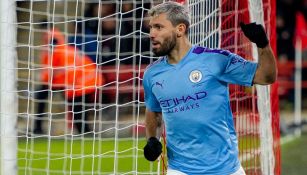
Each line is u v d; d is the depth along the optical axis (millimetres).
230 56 16828
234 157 17062
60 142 39156
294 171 32781
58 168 31531
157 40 16812
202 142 16891
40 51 42469
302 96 51969
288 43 50594
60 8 44281
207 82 16734
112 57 42000
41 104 42219
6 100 22062
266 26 26266
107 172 30844
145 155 17547
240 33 24172
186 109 16828
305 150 38344
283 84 50312
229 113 17156
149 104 17672
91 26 42531
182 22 16875
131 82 42938
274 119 25625
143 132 41656
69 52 37656
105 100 42875
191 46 17078
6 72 22016
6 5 21922
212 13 22766
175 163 17203
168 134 17281
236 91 23328
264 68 16281
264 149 23875
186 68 16859
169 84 16922
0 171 22469
